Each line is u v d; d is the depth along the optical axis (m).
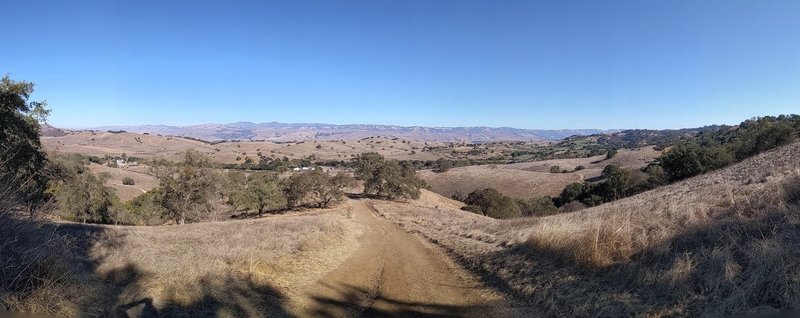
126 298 6.50
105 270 8.36
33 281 5.48
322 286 9.63
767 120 57.06
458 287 10.39
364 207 58.03
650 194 28.12
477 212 62.38
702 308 5.74
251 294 8.08
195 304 6.94
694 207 10.47
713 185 17.89
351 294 9.46
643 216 11.28
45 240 6.15
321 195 58.25
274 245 12.84
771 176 14.07
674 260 7.03
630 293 6.98
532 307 8.11
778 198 8.77
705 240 7.66
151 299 6.60
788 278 5.30
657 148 117.81
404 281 11.09
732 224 7.82
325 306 8.35
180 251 12.23
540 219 17.42
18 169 19.17
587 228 9.99
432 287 10.41
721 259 6.34
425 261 14.35
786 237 6.40
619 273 7.68
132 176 95.50
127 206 50.44
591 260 8.49
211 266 8.80
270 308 7.62
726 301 5.53
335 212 47.53
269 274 9.49
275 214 51.84
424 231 24.66
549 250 10.24
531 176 104.81
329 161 181.25
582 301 7.39
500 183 104.06
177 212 42.34
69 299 5.66
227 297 7.55
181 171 42.06
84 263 8.90
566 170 113.25
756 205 9.09
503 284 9.94
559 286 8.29
